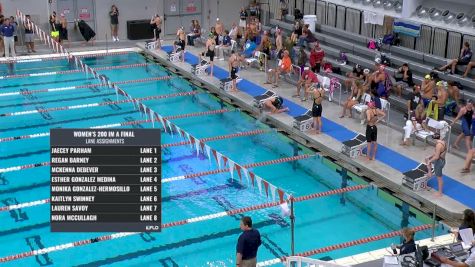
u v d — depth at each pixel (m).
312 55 21.73
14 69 25.23
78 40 29.73
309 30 24.52
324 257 11.97
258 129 18.98
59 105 20.91
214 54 24.62
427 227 12.91
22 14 27.48
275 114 19.34
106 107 20.78
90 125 19.00
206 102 21.50
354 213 13.84
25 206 14.06
